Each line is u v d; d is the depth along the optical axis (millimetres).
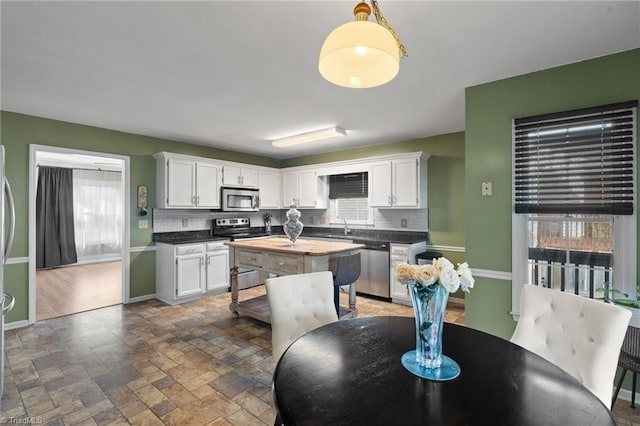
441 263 1223
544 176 2350
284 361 1272
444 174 4395
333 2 1598
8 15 1685
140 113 3396
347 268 3066
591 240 2258
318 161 5781
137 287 4340
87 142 3863
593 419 923
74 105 3133
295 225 3520
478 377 1153
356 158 5250
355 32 1104
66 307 4062
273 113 3412
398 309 4051
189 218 4941
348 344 1434
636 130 2041
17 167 3354
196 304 4211
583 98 2213
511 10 1670
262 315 3373
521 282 2459
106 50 2070
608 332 1347
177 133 4289
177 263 4215
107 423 1873
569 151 2258
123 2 1592
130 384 2289
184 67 2320
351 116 3523
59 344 2943
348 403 1000
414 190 4371
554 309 1604
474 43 2000
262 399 2127
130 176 4266
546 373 1184
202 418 1930
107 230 7480
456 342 1462
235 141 4789
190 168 4641
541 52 2111
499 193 2533
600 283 2225
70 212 6859
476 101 2652
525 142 2428
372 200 4770
